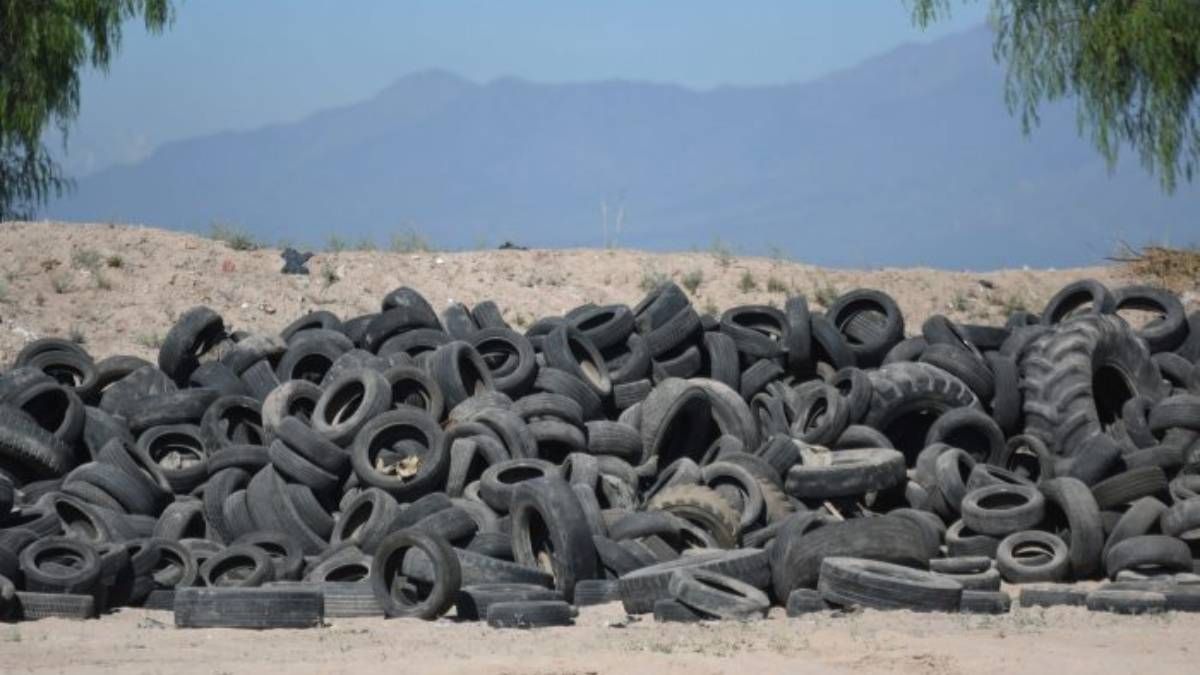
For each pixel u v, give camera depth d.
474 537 34.28
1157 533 35.22
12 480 40.00
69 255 58.50
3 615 30.94
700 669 24.80
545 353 44.41
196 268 58.94
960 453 39.66
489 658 25.92
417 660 25.94
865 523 31.97
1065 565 34.84
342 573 34.06
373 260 60.88
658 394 42.09
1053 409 43.03
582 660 25.47
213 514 37.84
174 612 30.75
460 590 31.33
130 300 56.38
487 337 44.41
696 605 30.33
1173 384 46.00
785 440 39.91
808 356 46.56
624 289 59.84
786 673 24.53
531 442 39.72
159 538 35.09
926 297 61.16
